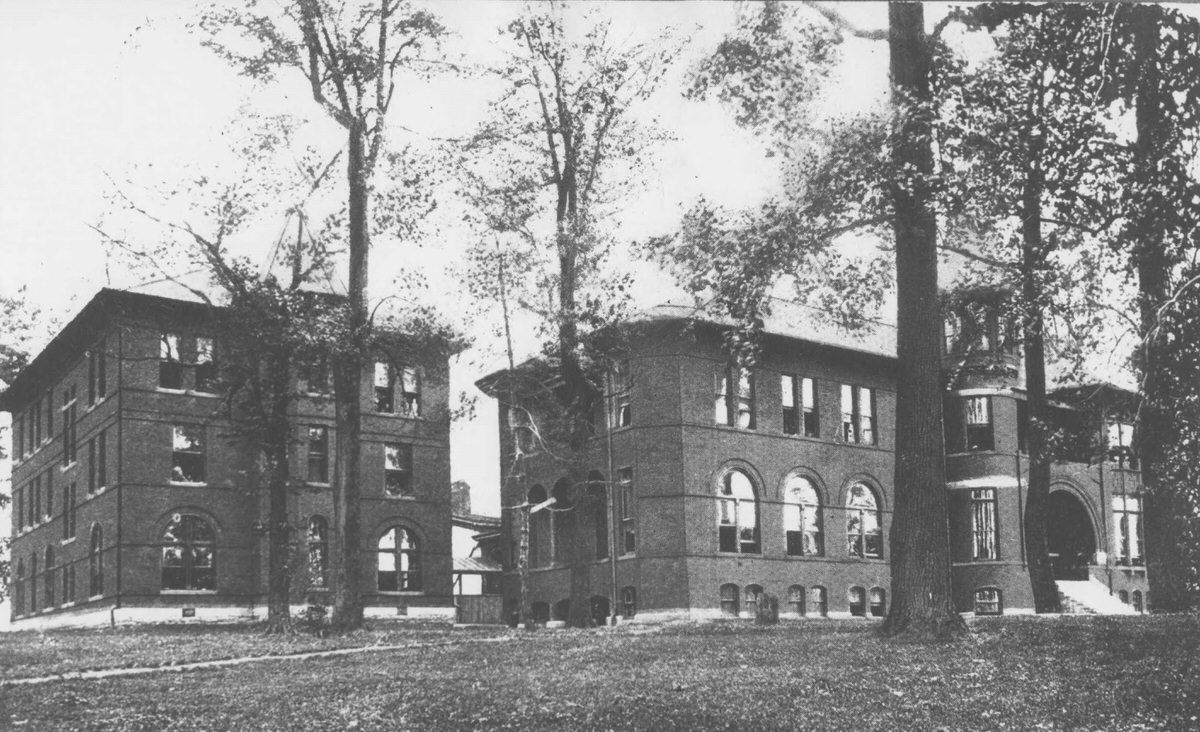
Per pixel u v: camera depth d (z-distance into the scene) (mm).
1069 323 23391
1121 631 18703
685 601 36469
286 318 29141
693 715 12406
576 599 32438
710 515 37688
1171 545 20250
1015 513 41844
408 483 41656
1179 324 18203
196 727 12156
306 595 37688
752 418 39781
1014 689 14227
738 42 18094
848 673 15461
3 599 53062
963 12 18750
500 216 31031
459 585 52438
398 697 14125
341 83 29344
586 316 30875
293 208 30516
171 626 34156
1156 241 18406
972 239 23406
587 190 31234
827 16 16734
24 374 45062
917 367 19859
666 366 37938
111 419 36938
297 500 38312
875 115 18328
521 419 44812
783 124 18656
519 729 11938
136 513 35938
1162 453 19359
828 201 19297
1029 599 41469
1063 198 19641
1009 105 19062
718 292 21000
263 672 17844
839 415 42375
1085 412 25781
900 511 19844
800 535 40469
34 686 15945
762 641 20734
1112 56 18125
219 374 31656
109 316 37031
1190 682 14305
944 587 19625
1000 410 42250
